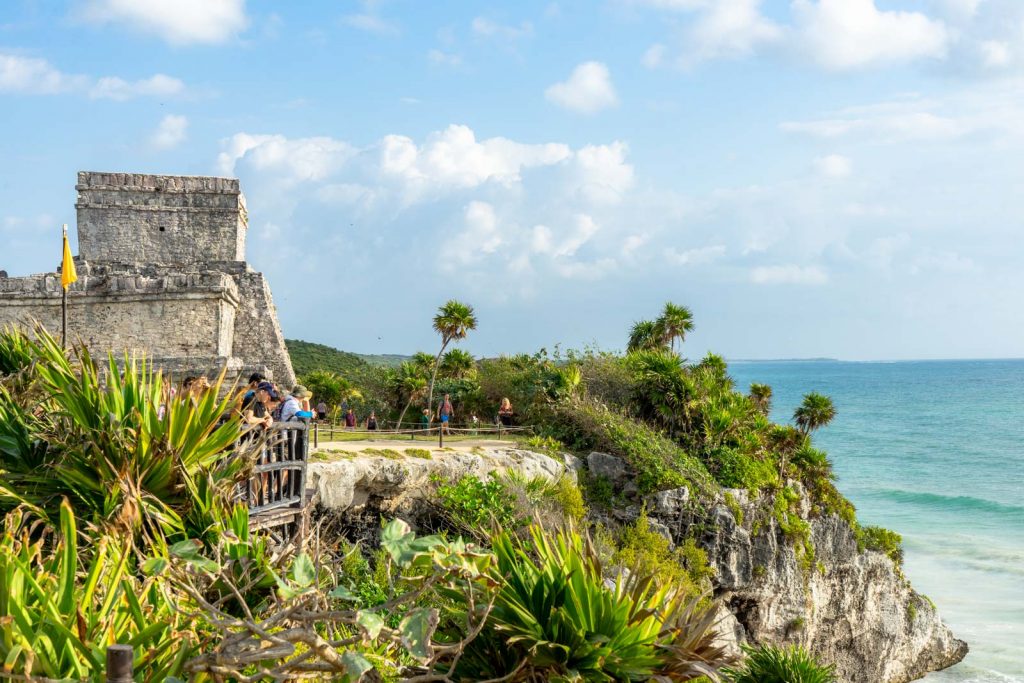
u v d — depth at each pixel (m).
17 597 5.71
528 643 8.23
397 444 21.59
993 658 29.14
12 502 8.58
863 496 58.81
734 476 24.89
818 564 25.92
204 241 35.19
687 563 21.64
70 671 5.50
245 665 5.57
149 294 28.53
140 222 34.81
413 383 35.41
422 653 5.46
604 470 23.75
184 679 5.68
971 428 108.81
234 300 30.98
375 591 9.70
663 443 24.89
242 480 9.20
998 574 38.47
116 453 8.59
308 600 5.66
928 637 28.73
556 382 27.53
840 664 26.92
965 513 52.72
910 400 164.62
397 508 17.86
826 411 32.16
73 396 9.04
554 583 8.55
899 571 29.02
